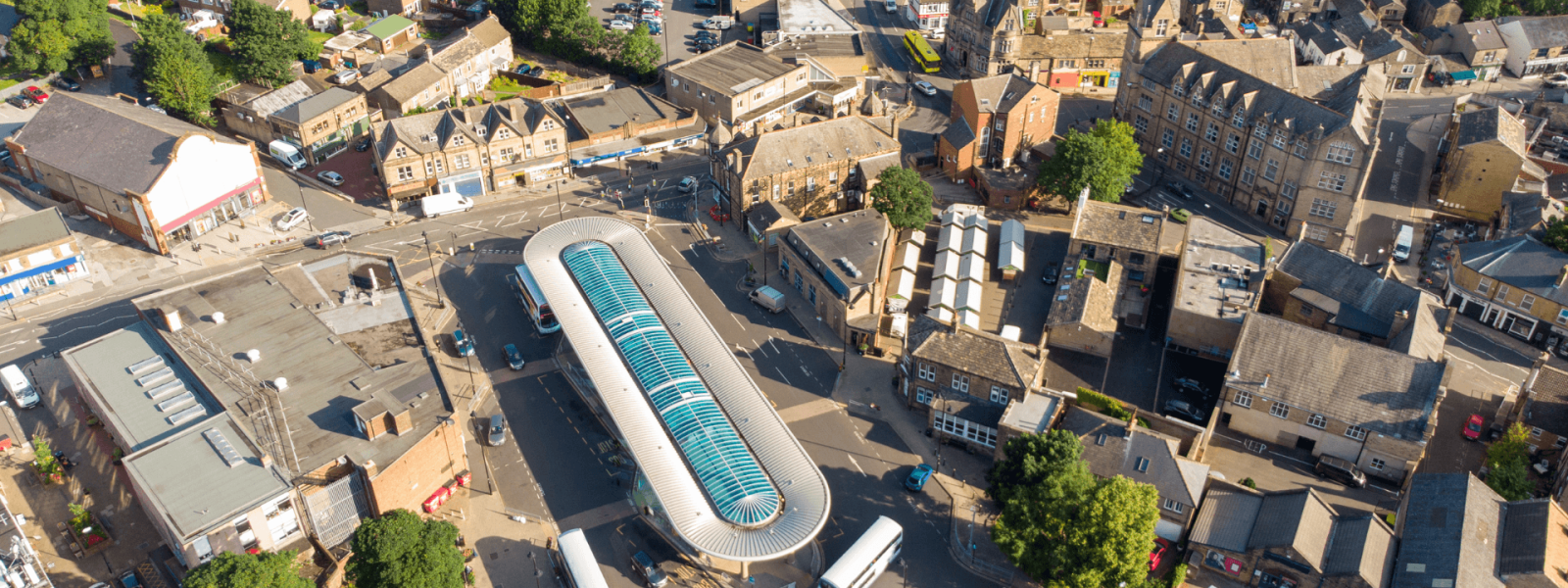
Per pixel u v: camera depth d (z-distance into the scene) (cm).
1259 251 12950
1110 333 11944
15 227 12862
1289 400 10462
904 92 19162
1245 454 10800
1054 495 8862
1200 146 16088
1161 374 11900
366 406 9581
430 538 8700
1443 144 16575
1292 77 16038
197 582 7950
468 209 15050
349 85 17350
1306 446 10756
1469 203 15200
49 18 16975
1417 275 13925
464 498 10256
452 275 13538
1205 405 11475
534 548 9750
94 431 10869
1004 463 9638
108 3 19325
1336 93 15825
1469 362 12144
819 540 9788
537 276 12175
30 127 14688
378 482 9262
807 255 12900
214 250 13975
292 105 16100
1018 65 19388
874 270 12394
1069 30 19662
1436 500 9162
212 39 18800
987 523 10025
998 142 15938
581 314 11631
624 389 10600
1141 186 16238
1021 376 10544
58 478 10212
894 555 9531
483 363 12050
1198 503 9394
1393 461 10200
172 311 10838
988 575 9519
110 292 13100
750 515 9206
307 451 9456
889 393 11700
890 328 12550
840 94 18125
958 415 10650
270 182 15562
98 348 10806
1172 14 18138
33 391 11169
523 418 11225
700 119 17075
